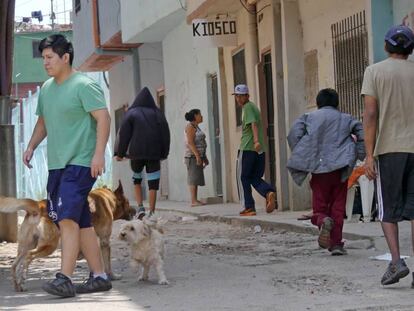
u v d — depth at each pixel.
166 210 19.84
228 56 19.34
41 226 8.73
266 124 17.19
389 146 7.77
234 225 15.20
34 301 8.08
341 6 13.92
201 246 12.24
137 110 15.61
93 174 8.09
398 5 12.25
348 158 10.14
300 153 10.31
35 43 57.62
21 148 36.47
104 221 9.10
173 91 24.14
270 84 17.05
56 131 8.16
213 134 20.92
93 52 28.22
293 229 13.21
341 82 13.98
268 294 7.99
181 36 22.94
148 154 15.50
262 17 17.00
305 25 15.43
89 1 28.97
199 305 7.55
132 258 8.86
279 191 16.05
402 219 7.84
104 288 8.49
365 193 12.67
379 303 7.30
